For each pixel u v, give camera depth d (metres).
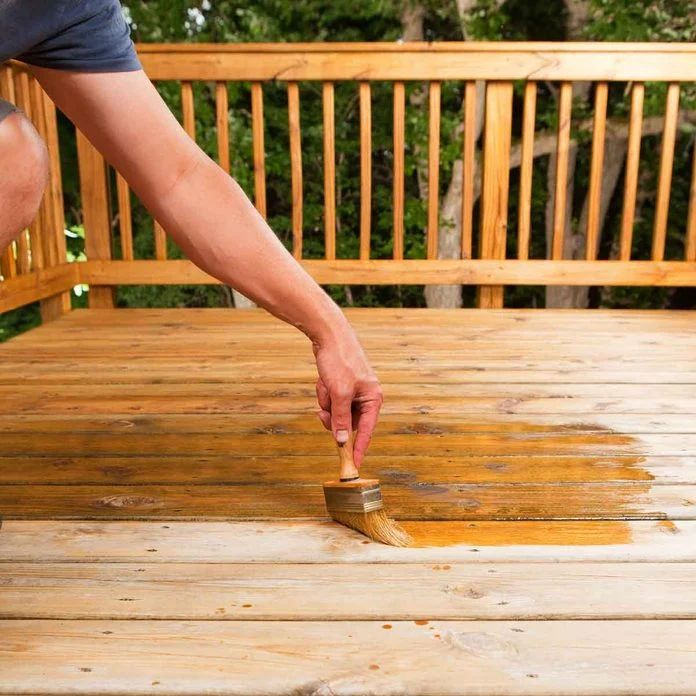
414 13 7.30
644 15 6.80
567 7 7.29
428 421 1.86
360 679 0.91
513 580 1.13
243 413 1.92
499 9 7.13
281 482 1.50
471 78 3.29
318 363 1.22
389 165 7.83
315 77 3.29
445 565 1.17
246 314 3.25
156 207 1.13
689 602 1.07
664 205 3.41
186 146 1.11
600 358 2.51
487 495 1.43
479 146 7.46
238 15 7.46
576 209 8.07
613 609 1.05
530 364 2.43
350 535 1.27
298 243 3.46
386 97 7.46
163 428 1.81
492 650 0.96
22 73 2.99
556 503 1.39
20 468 1.57
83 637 0.99
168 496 1.43
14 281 2.83
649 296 7.87
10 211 0.90
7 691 0.89
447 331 2.94
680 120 6.93
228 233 1.13
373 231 7.88
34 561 1.19
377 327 3.01
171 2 7.32
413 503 1.39
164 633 1.00
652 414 1.92
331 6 7.23
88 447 1.68
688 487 1.47
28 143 0.91
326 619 1.03
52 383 2.20
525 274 3.42
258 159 3.44
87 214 3.39
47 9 0.91
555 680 0.91
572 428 1.81
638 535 1.27
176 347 2.65
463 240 3.43
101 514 1.35
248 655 0.96
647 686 0.90
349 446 1.27
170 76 3.28
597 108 3.37
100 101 1.04
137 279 3.42
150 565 1.17
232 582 1.12
